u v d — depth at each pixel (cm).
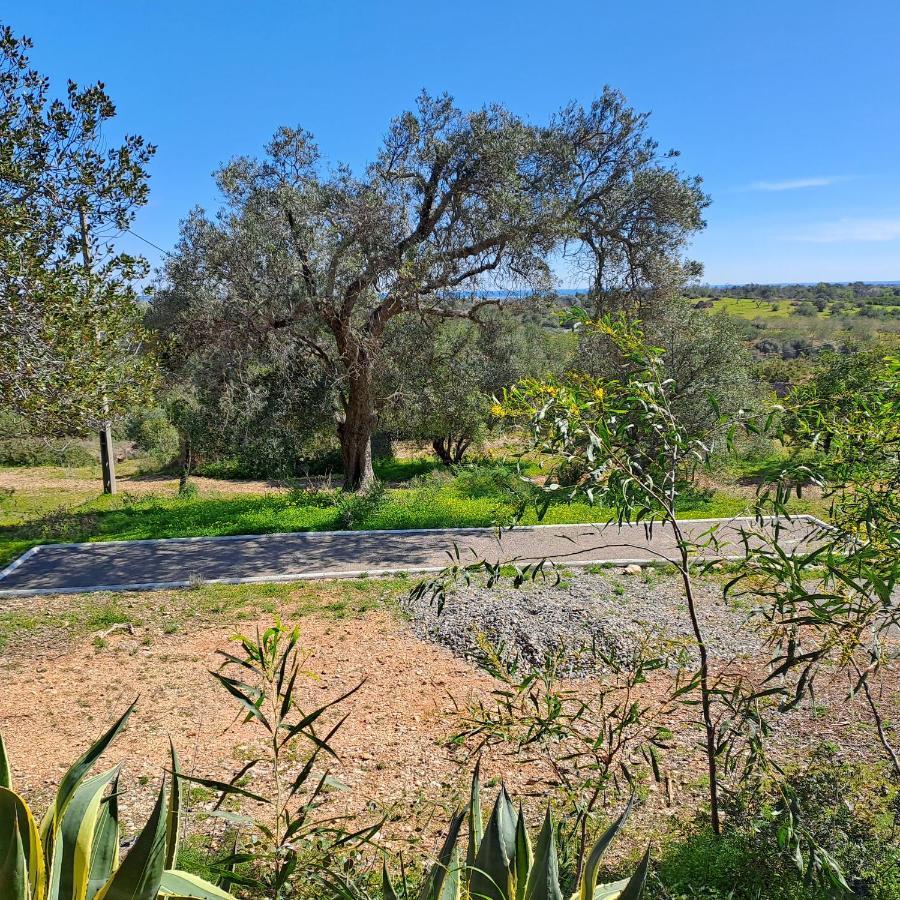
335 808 458
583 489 293
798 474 265
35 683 675
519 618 784
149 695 648
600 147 1521
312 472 2523
